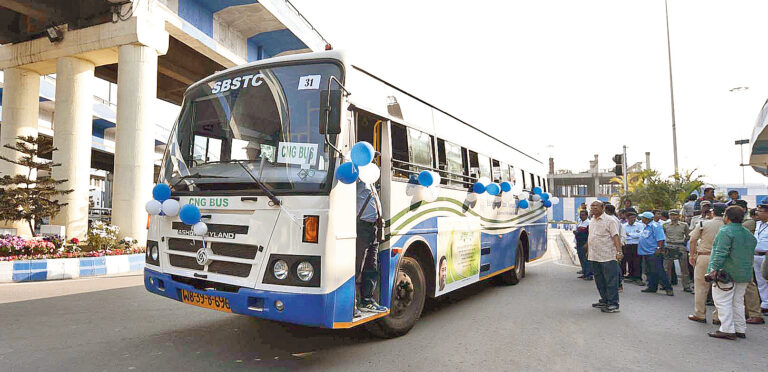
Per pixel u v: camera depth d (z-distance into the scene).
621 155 16.59
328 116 4.05
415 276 5.68
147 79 13.12
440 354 4.86
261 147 4.43
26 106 15.53
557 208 47.25
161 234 4.84
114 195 12.83
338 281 4.10
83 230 14.41
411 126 5.80
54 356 4.50
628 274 10.82
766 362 4.86
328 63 4.54
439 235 6.21
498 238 8.61
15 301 7.11
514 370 4.43
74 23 13.92
